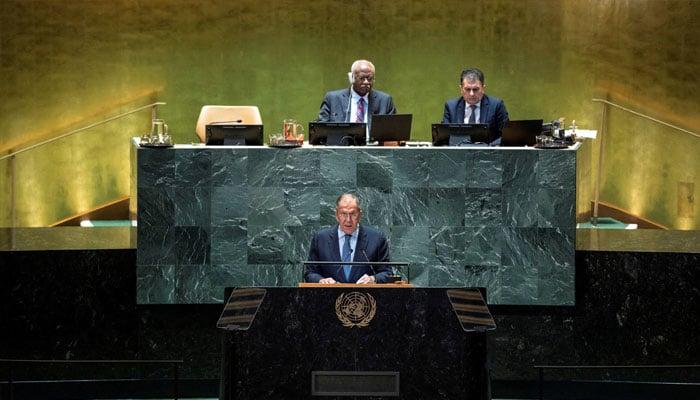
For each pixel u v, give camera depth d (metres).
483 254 20.11
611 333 20.33
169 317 20.31
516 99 35.16
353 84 24.39
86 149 34.34
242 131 20.62
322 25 35.12
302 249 20.11
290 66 35.12
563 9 34.72
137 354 20.33
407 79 35.41
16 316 20.11
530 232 20.02
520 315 20.41
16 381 20.14
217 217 19.97
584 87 34.78
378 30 35.22
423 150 20.02
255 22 34.94
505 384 20.58
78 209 34.41
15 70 33.72
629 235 22.05
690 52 33.56
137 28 34.38
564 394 20.45
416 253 20.16
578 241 21.23
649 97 34.16
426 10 35.19
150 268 19.92
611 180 34.72
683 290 20.02
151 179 19.81
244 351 12.83
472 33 35.16
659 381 20.27
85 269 20.16
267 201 20.02
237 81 35.00
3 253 19.95
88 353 20.30
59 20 33.88
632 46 34.25
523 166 19.94
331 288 12.93
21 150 31.33
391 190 20.09
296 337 12.84
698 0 33.38
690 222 33.78
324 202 20.09
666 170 34.09
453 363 12.85
